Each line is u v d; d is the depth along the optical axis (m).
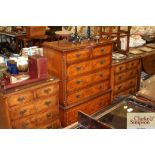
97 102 3.88
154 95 2.77
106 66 3.83
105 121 2.27
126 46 4.44
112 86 4.13
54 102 3.04
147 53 4.57
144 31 5.37
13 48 6.02
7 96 2.52
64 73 3.23
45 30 5.95
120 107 2.48
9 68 2.83
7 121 2.63
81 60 3.38
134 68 4.46
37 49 3.39
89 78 3.61
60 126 3.27
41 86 2.79
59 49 3.14
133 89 4.63
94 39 3.65
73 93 3.47
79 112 2.09
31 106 2.79
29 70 2.90
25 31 6.03
